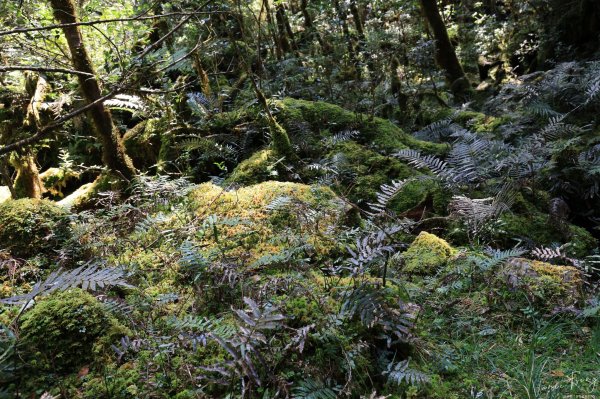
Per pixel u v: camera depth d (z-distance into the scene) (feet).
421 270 12.92
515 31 37.96
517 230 15.34
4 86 20.06
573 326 10.83
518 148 18.95
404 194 17.48
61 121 14.07
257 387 8.17
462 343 10.15
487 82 36.83
